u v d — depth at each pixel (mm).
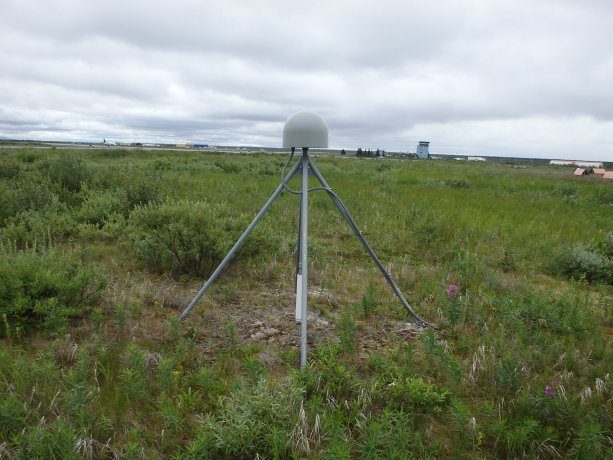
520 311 4473
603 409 3053
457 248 7254
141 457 2422
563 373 3500
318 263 6250
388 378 3268
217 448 2535
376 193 13750
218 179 15875
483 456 2676
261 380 2924
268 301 4926
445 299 4789
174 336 3818
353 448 2623
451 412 2875
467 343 3951
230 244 5629
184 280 5414
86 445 2443
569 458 2666
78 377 2934
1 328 3695
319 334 4180
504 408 3115
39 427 2424
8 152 29500
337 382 3141
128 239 6742
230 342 3887
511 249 7035
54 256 4578
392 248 7430
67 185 11078
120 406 2861
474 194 15133
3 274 3893
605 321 4762
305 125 3617
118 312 3863
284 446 2516
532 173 35406
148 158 32000
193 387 3197
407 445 2627
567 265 6695
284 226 8484
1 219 7555
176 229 5375
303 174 3721
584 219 11023
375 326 4395
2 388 2863
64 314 3842
